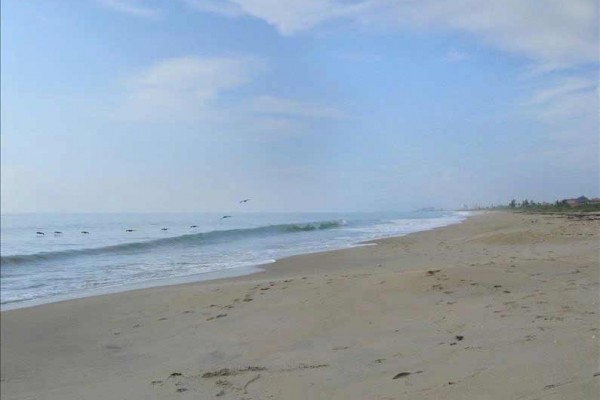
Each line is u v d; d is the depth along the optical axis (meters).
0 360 5.81
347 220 51.44
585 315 4.32
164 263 15.09
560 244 7.58
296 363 4.18
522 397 2.62
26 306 9.09
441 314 5.14
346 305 6.22
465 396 2.77
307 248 18.62
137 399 3.82
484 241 13.27
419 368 3.50
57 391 4.54
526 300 5.22
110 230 33.38
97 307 8.38
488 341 3.90
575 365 2.98
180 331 6.27
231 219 57.31
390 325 5.02
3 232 32.31
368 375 3.54
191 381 4.10
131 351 5.71
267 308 6.80
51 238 25.91
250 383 3.83
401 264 11.42
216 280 11.02
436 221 41.97
